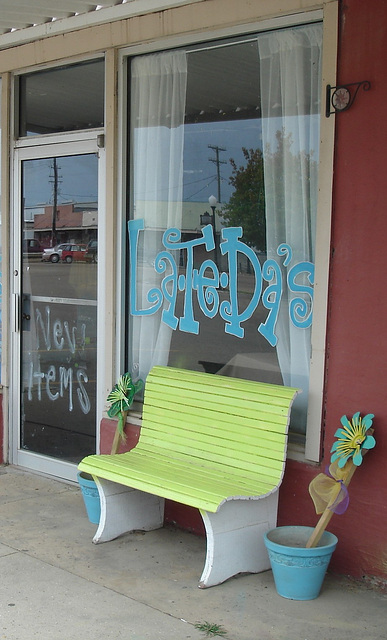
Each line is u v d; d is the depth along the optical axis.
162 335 4.88
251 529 3.88
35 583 3.83
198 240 4.67
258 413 3.99
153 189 4.90
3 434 5.87
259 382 4.25
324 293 3.91
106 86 4.98
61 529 4.55
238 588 3.78
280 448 3.88
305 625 3.43
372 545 3.78
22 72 5.58
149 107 4.90
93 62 5.14
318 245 3.93
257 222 4.37
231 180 4.50
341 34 3.83
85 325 5.30
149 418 4.54
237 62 4.43
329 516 3.64
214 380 4.27
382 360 3.72
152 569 4.01
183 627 3.41
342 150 3.84
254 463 3.98
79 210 5.29
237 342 4.48
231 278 4.50
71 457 5.48
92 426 5.31
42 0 4.65
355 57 3.79
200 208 4.66
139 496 4.50
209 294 4.62
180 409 4.38
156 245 4.89
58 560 4.11
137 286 5.00
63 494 5.20
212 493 3.70
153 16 4.65
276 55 4.24
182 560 4.13
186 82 4.70
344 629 3.40
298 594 3.64
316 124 4.09
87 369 5.31
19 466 5.81
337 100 3.83
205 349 4.65
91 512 4.62
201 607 3.59
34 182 5.60
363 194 3.77
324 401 3.95
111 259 5.00
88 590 3.76
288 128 4.21
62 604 3.62
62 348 5.47
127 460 4.32
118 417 4.84
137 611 3.55
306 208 4.14
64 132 5.33
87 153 5.20
